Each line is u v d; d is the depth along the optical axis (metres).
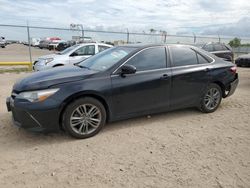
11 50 32.53
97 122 4.33
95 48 11.14
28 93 3.91
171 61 5.03
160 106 4.92
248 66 15.27
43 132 4.27
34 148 3.88
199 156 3.65
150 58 4.82
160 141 4.15
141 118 5.21
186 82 5.11
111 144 4.03
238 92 7.95
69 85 4.04
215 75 5.48
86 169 3.30
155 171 3.26
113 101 4.39
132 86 4.51
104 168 3.32
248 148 3.93
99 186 2.95
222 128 4.75
